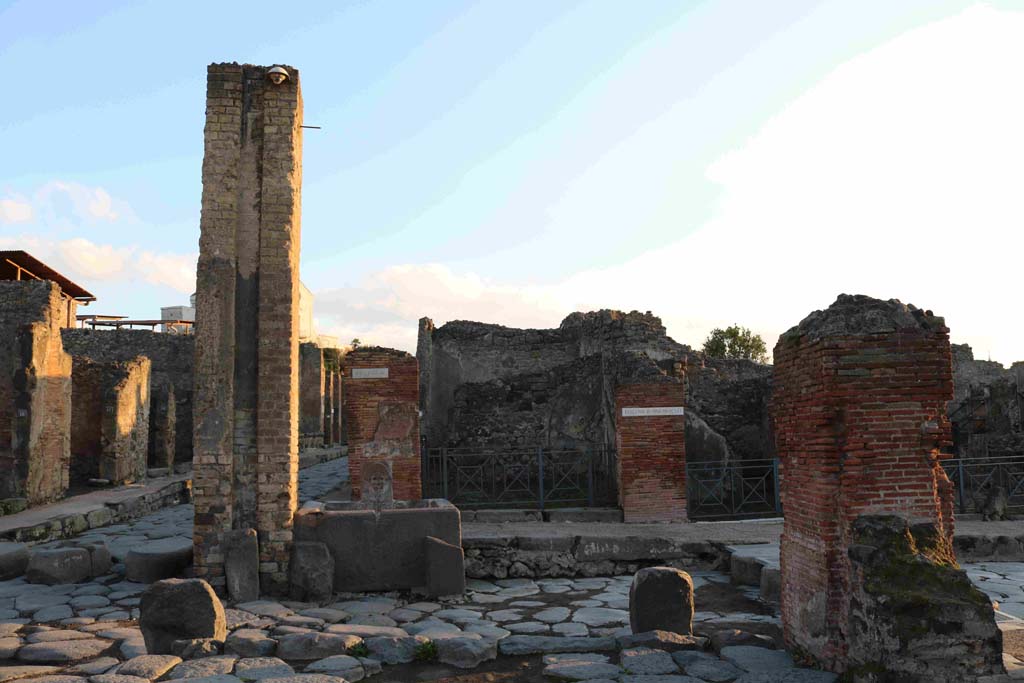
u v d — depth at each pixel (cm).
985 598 519
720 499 1661
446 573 975
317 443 3516
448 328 2334
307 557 952
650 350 1938
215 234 970
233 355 966
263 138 984
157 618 699
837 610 594
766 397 1858
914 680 509
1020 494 1498
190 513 1731
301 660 697
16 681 606
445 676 664
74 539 1352
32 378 1562
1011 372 3067
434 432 2264
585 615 889
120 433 1991
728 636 705
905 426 604
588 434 2088
